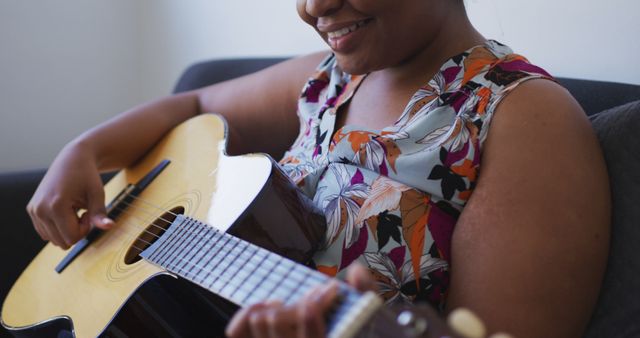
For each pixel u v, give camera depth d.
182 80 1.55
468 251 0.74
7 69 1.89
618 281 0.71
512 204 0.72
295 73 1.22
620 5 1.01
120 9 2.07
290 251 0.79
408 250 0.77
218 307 0.76
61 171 1.08
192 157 1.05
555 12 1.09
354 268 0.49
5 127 1.92
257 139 1.27
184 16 1.94
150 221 0.93
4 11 1.85
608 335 0.71
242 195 0.82
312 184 0.88
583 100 0.96
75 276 0.94
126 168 1.18
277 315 0.48
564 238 0.70
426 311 0.46
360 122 0.92
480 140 0.77
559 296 0.69
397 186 0.80
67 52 1.99
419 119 0.82
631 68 1.01
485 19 1.18
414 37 0.83
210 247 0.71
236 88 1.30
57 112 2.00
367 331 0.47
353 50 0.82
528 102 0.76
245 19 1.73
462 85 0.82
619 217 0.73
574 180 0.72
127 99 2.15
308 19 0.86
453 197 0.78
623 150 0.75
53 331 0.91
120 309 0.81
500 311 0.69
